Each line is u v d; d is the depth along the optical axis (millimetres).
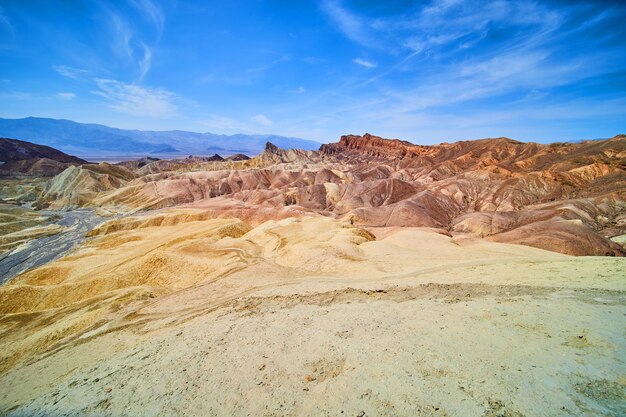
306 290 21750
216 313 19266
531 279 18688
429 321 13656
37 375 17594
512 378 9008
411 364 10398
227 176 157000
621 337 10289
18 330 28547
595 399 7785
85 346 20016
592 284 16391
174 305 24875
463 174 151375
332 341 12734
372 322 14258
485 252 32938
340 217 105188
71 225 103500
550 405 7816
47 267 48969
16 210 108625
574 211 91500
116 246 63469
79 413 10266
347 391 9500
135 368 12758
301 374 10734
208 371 11578
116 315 25312
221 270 35594
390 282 21641
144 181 154125
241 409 9391
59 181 152000
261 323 15781
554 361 9523
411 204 108250
